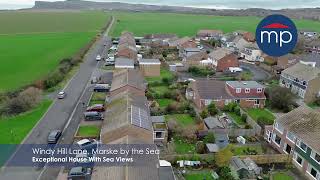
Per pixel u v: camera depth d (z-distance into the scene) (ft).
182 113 197.57
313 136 137.39
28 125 175.52
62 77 262.88
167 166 129.29
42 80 239.91
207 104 207.41
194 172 135.85
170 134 165.48
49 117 187.01
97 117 183.93
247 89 211.82
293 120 151.23
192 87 221.25
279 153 155.94
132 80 198.39
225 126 174.19
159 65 283.59
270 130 164.25
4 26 640.17
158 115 190.70
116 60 293.02
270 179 133.39
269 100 219.20
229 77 288.92
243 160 139.33
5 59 330.75
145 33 595.47
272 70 316.81
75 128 173.06
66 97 221.66
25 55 353.10
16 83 244.63
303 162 139.33
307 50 440.45
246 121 186.09
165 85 253.85
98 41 474.90
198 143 152.56
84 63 325.01
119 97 174.70
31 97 200.23
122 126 136.77
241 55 394.52
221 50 335.06
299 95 240.32
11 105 191.42
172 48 420.36
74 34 548.72
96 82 255.29
